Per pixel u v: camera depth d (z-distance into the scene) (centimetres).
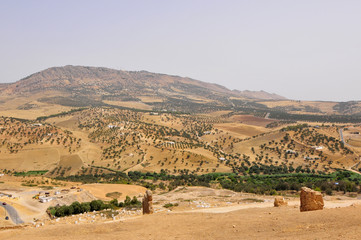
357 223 3072
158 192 15425
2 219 9900
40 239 4147
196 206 8088
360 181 17550
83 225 4738
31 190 14375
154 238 3719
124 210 7650
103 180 19438
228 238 3366
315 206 4125
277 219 3866
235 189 14475
